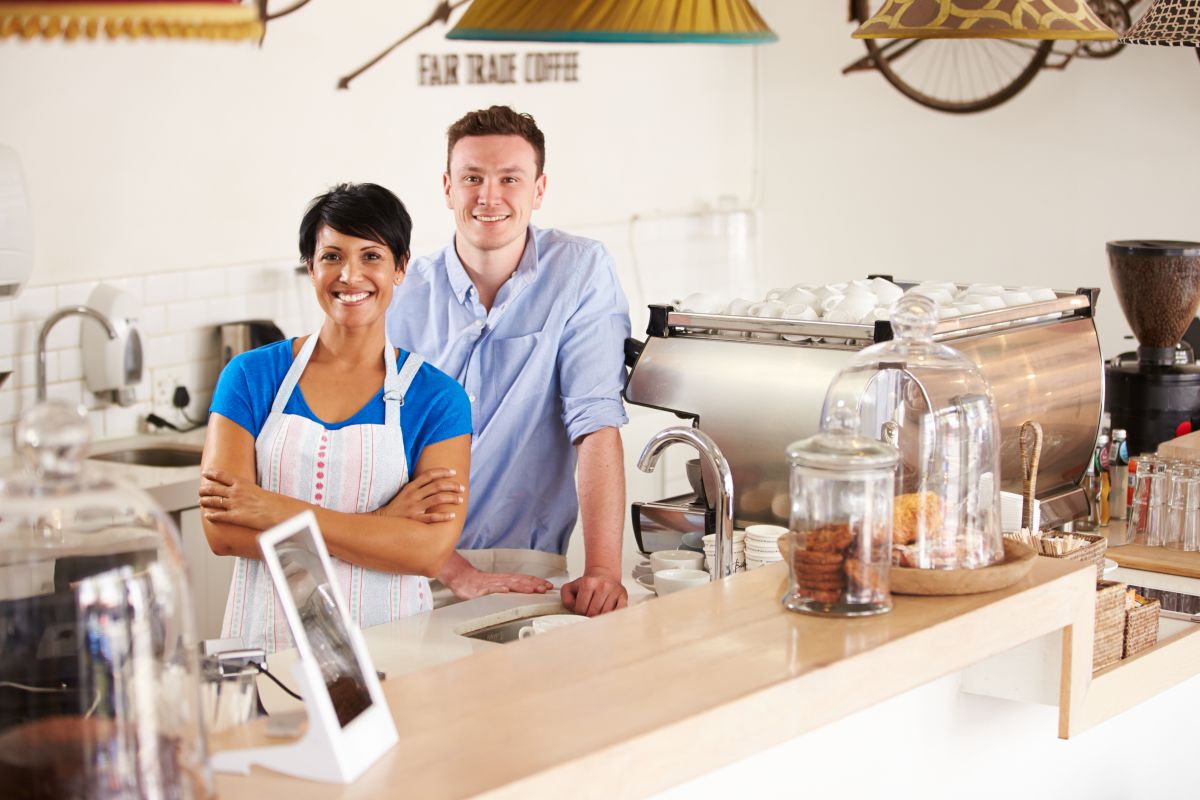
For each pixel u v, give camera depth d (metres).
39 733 1.31
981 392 2.03
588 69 5.45
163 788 1.32
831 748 1.91
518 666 1.70
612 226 5.59
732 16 1.79
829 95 5.88
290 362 2.62
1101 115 5.20
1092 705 2.07
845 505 1.83
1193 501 2.81
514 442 3.12
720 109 5.98
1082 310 2.98
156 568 1.34
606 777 1.45
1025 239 5.45
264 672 1.74
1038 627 1.96
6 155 3.62
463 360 3.13
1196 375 3.32
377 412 2.61
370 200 2.53
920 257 5.73
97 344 3.99
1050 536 2.41
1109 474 3.10
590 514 2.94
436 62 4.93
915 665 1.78
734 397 2.73
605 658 1.72
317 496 2.57
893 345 2.10
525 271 3.10
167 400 4.25
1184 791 2.61
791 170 6.04
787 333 2.69
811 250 6.04
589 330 3.05
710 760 1.55
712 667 1.67
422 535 2.52
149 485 3.66
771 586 2.01
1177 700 2.55
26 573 1.32
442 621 2.53
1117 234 5.22
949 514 1.97
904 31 2.25
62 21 0.98
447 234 5.08
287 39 4.46
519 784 1.37
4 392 3.88
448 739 1.48
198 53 4.23
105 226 4.06
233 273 4.39
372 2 4.71
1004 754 2.20
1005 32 2.18
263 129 4.43
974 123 5.50
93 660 1.32
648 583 2.82
